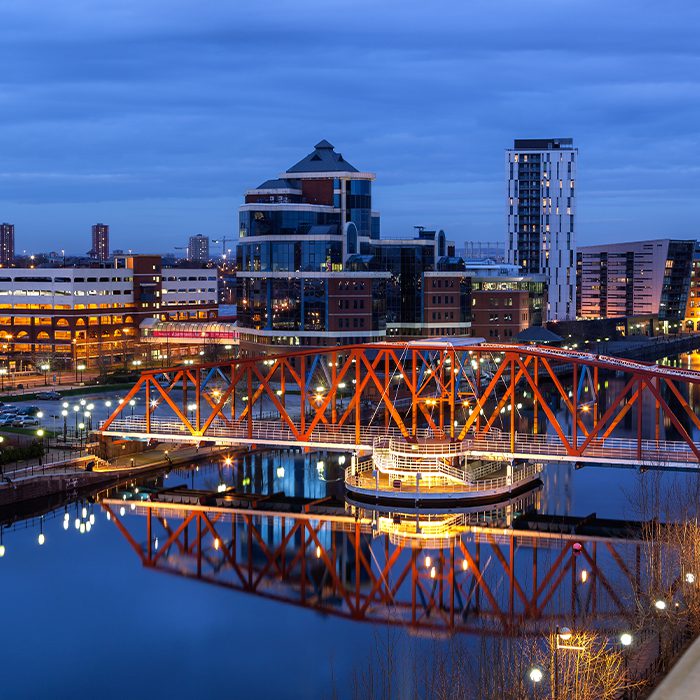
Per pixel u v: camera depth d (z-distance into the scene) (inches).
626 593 3693.4
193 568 4335.6
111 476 5733.3
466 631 3447.3
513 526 4793.3
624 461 4867.1
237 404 7765.8
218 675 3316.9
